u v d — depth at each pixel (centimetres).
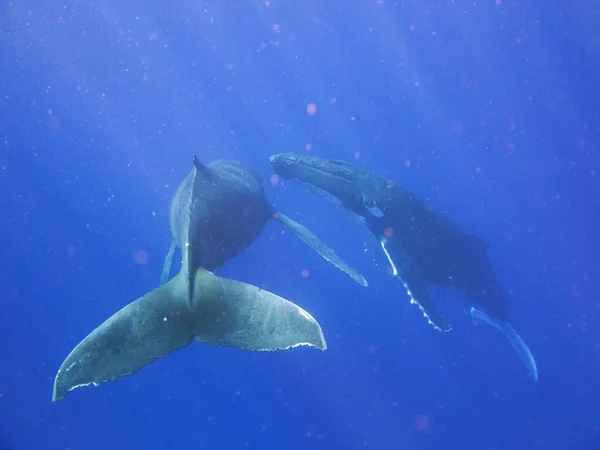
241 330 625
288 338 602
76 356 590
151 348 613
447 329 1088
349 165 1356
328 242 1605
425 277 1315
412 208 1256
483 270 1335
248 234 1010
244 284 686
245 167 1209
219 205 904
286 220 1137
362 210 1285
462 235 1286
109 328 623
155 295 669
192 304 657
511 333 1450
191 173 1088
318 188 1321
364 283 1000
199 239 805
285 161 1363
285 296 1446
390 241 1251
